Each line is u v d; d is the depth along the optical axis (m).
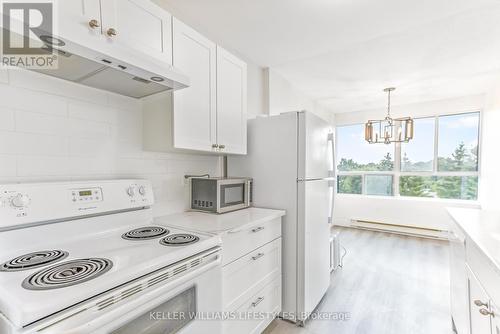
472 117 4.08
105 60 1.01
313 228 2.03
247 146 2.17
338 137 5.29
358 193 5.07
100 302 0.74
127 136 1.56
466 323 1.41
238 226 1.46
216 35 2.19
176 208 1.87
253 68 2.74
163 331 0.95
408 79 3.28
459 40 2.27
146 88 1.38
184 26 1.49
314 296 2.06
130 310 0.82
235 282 1.46
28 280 0.76
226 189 1.89
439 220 4.15
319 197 2.14
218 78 1.76
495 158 3.35
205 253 1.15
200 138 1.61
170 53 1.40
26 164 1.15
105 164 1.45
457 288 1.64
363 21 1.98
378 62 2.76
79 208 1.21
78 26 0.89
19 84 1.13
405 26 2.05
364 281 2.65
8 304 0.64
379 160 4.86
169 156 1.83
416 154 4.53
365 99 4.22
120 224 1.39
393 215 4.52
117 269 0.84
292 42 2.32
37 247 1.08
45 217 1.09
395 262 3.17
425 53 2.54
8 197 1.01
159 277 0.93
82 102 1.34
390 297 2.34
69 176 1.29
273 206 2.04
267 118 2.07
